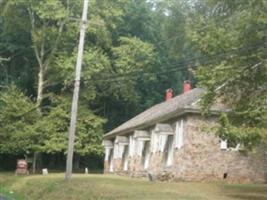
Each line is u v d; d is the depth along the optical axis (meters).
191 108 33.97
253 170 34.62
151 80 63.62
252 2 26.11
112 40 63.22
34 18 56.19
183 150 34.22
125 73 56.81
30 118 52.78
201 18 29.03
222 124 25.80
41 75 55.72
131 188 27.06
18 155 58.31
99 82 57.31
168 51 61.09
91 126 54.41
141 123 42.41
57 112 53.03
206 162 34.19
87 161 65.38
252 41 26.70
